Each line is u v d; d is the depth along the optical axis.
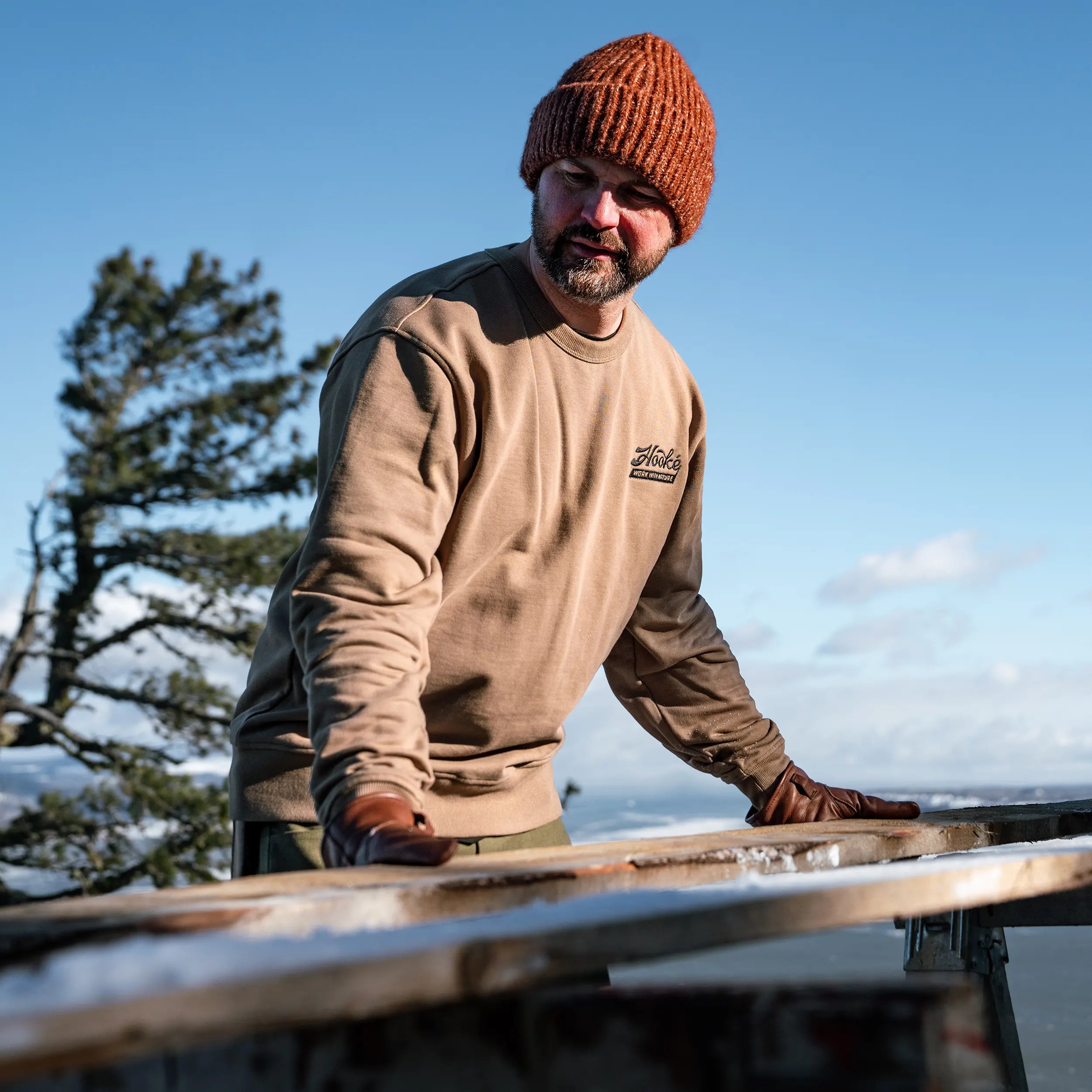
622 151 1.68
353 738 1.25
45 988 0.51
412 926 0.68
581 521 1.83
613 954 0.64
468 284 1.73
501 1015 0.60
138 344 15.80
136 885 13.41
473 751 1.85
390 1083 0.59
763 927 0.71
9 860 13.37
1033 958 9.17
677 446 2.03
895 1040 0.56
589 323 1.79
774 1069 0.57
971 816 1.72
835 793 2.09
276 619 1.78
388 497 1.53
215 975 0.52
